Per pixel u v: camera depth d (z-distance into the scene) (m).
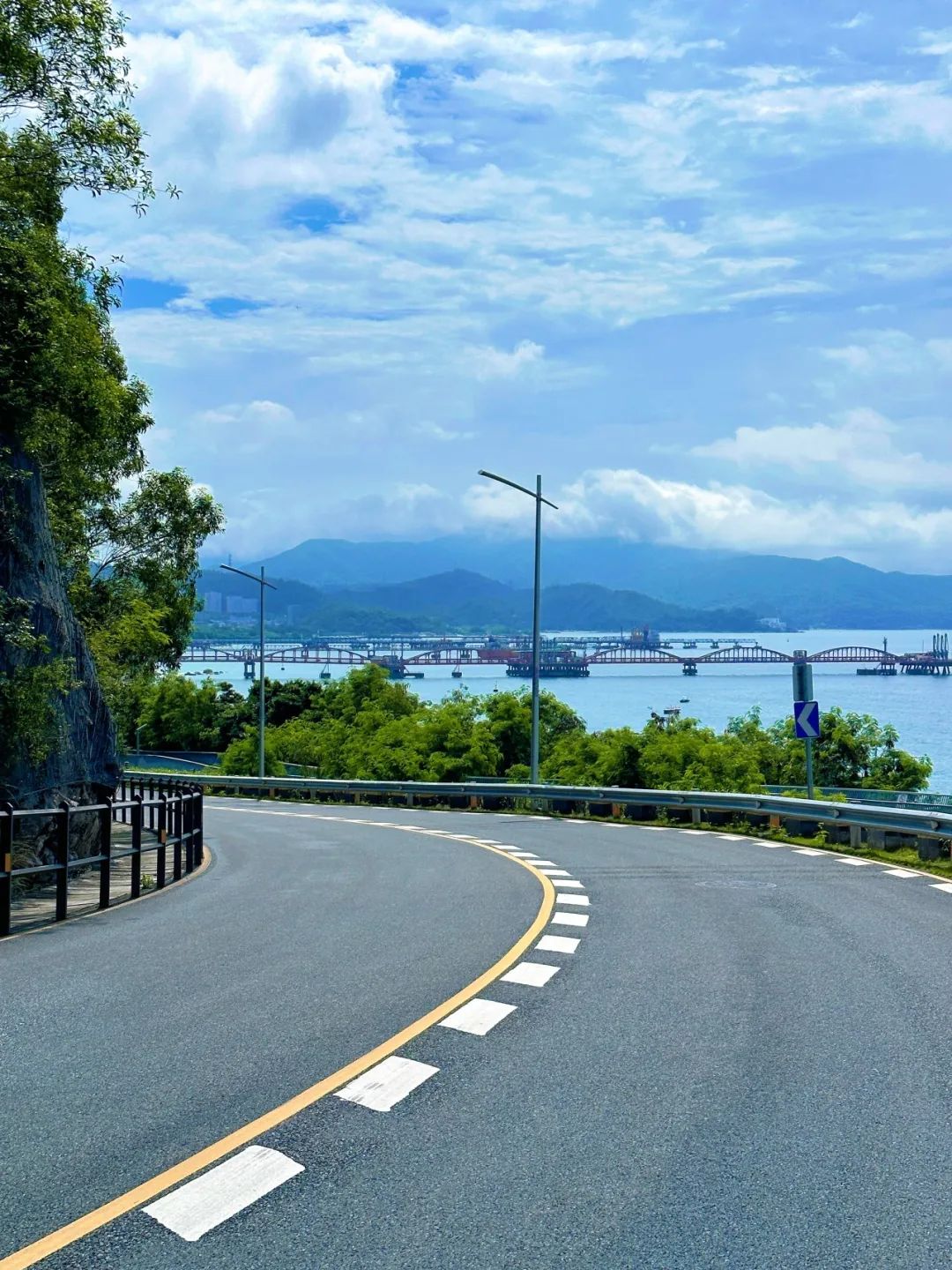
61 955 11.35
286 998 9.25
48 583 19.89
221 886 17.70
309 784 49.38
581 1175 5.54
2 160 18.12
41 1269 4.55
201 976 10.18
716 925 13.04
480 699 78.50
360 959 10.97
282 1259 4.64
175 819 19.22
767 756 73.94
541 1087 6.91
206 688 108.62
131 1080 7.03
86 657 21.94
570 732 81.31
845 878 17.83
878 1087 6.96
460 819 34.84
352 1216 5.06
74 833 19.58
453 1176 5.52
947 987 9.75
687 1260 4.66
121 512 36.62
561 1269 4.58
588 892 16.12
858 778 72.69
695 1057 7.59
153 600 37.25
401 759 73.25
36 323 18.64
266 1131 6.13
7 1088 6.87
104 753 22.36
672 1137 6.07
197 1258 4.66
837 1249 4.77
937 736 149.88
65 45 17.22
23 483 19.25
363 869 19.95
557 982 9.87
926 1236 4.89
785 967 10.56
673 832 28.42
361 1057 7.52
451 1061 7.45
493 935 12.34
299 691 107.81
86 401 21.00
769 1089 6.89
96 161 18.38
